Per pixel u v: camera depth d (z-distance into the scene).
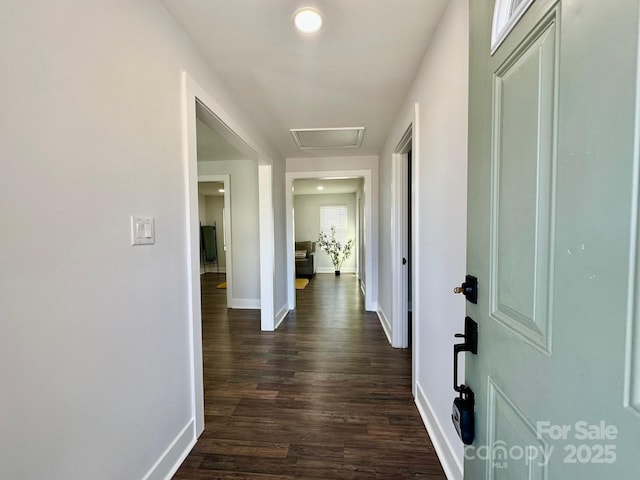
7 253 0.75
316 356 2.77
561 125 0.49
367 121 2.77
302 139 3.33
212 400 2.04
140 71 1.21
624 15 0.37
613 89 0.39
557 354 0.50
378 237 4.18
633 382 0.37
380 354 2.81
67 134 0.90
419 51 1.70
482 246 0.78
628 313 0.38
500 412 0.70
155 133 1.31
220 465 1.48
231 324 3.75
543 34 0.54
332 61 1.79
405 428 1.74
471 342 0.84
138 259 1.20
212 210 8.34
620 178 0.38
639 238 0.36
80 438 0.94
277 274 3.76
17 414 0.77
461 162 1.23
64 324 0.89
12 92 0.76
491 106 0.73
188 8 1.37
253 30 1.51
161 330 1.35
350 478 1.40
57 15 0.87
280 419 1.83
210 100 1.80
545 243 0.54
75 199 0.93
